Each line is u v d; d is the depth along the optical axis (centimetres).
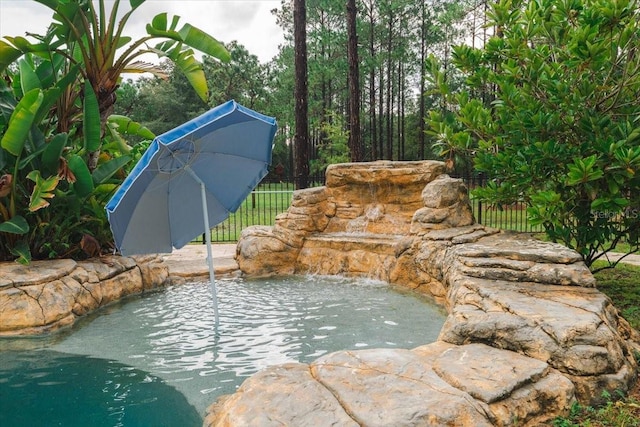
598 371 439
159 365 589
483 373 423
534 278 634
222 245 1462
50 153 871
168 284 1056
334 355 466
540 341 466
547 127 738
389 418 348
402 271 1013
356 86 1941
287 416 361
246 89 5531
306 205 1216
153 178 732
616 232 787
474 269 673
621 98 767
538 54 766
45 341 690
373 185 1217
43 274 784
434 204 1002
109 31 977
